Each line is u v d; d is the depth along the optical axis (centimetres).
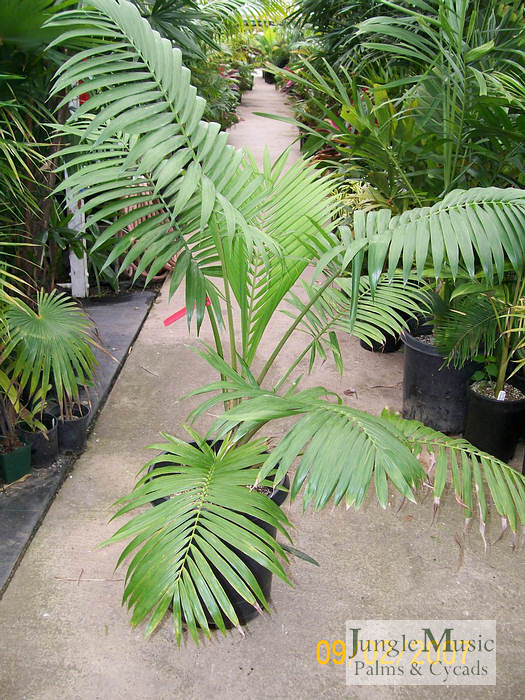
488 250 119
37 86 195
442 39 190
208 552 113
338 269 154
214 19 316
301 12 386
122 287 407
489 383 249
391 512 217
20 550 190
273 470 169
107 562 190
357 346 346
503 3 230
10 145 176
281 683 156
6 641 163
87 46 179
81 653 161
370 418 121
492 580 191
